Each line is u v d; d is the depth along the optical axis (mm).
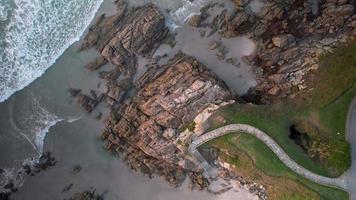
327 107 42500
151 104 46531
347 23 44406
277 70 45750
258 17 46844
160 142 46094
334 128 41906
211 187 45781
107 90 48875
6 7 48938
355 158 41031
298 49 45406
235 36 47406
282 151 42625
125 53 48125
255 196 44219
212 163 45250
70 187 48875
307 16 45875
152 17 47406
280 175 42406
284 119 43344
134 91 48562
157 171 47281
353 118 41594
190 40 48125
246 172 43531
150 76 47844
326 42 44500
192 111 45219
